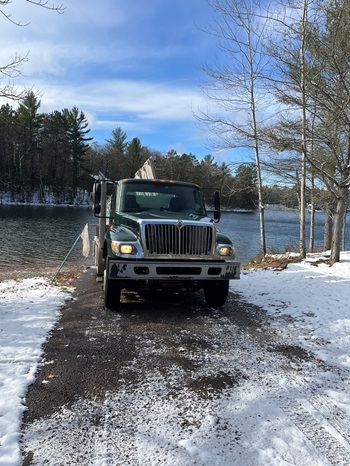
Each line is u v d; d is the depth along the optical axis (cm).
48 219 4212
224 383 370
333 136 943
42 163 7675
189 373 391
